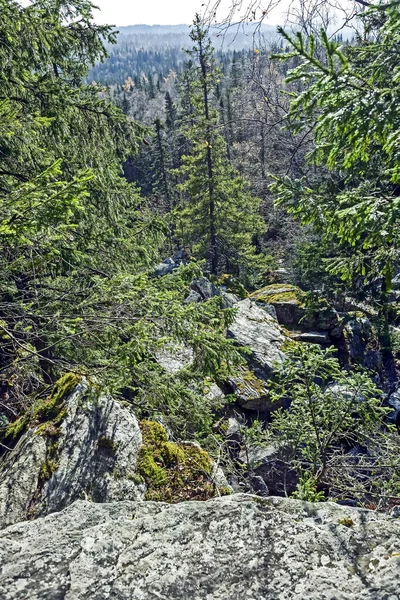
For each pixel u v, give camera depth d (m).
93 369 5.20
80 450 5.00
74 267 6.41
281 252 21.95
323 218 4.60
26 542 2.14
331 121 3.19
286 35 2.88
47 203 3.83
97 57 8.34
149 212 10.56
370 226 3.52
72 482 4.67
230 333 11.95
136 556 2.02
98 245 7.41
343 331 13.87
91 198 7.76
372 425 5.86
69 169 7.54
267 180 24.03
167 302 5.42
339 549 2.03
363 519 2.25
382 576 1.85
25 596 1.80
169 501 4.86
